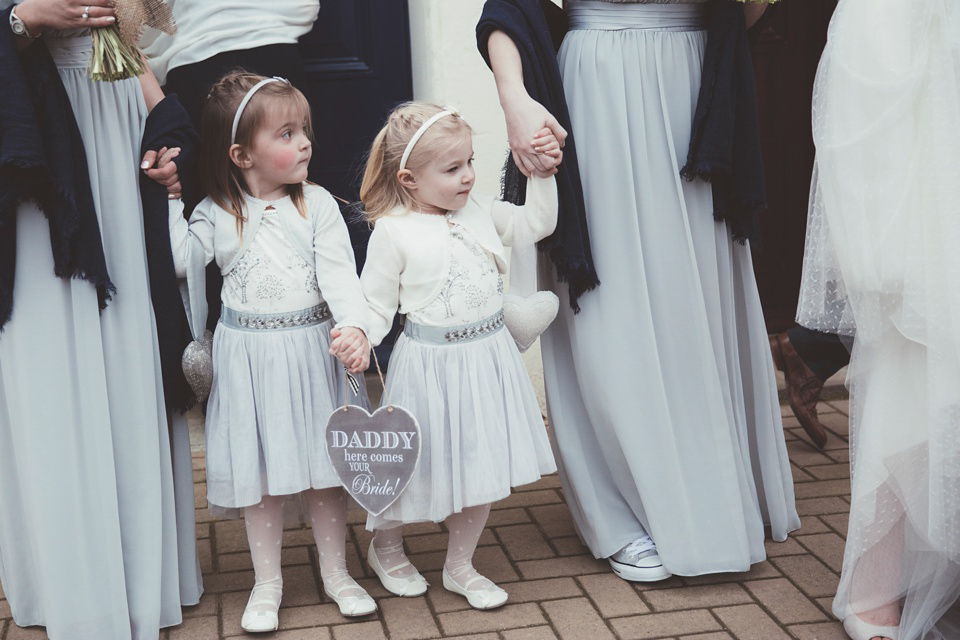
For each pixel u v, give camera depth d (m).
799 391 3.96
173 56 3.90
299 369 2.71
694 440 2.96
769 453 3.18
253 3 3.89
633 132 2.86
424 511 2.74
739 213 2.97
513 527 3.38
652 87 2.87
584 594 2.92
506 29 2.76
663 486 2.94
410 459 2.66
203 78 3.88
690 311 2.92
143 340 2.65
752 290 3.13
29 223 2.52
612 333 2.91
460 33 4.13
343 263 2.74
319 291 2.76
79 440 2.59
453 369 2.71
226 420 2.72
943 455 2.30
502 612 2.82
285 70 3.96
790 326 4.99
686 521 2.93
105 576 2.63
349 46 4.48
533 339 2.90
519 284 2.87
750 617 2.76
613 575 3.03
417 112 2.71
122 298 2.62
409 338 2.77
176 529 2.80
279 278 2.70
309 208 2.76
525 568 3.09
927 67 2.31
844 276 2.43
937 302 2.29
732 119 2.86
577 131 2.90
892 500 2.48
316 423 2.73
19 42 2.44
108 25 2.47
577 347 2.96
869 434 2.44
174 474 2.81
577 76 2.90
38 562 2.65
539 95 2.78
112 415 2.63
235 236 2.70
